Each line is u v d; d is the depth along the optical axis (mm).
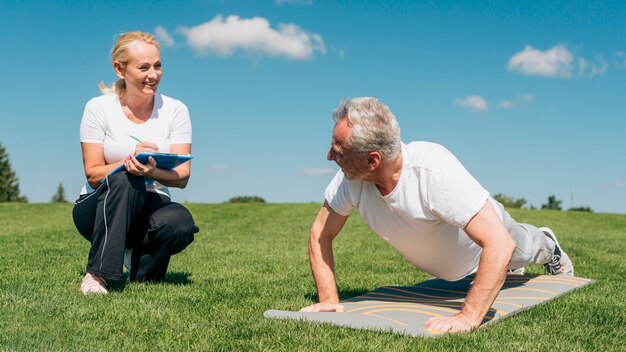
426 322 3412
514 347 3076
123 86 4875
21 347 2895
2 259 6480
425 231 3764
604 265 7180
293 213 18406
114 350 2941
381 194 3734
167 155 4289
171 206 4840
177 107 5059
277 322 3508
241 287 5078
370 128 3297
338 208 4031
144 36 4707
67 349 2908
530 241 4633
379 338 3145
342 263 7289
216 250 8508
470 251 4012
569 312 3959
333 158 3488
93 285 4379
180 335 3229
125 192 4352
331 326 3387
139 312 3758
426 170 3512
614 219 19562
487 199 3473
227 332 3312
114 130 4809
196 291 4684
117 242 4367
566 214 20797
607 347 3199
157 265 4984
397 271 6641
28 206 19469
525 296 4340
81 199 4750
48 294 4246
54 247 7953
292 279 5699
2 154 72250
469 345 3072
